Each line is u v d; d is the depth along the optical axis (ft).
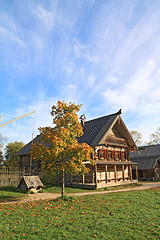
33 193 55.72
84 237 21.39
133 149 101.55
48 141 44.34
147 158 132.57
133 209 34.04
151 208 35.12
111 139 89.35
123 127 92.99
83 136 85.46
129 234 22.34
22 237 21.21
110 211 32.55
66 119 45.91
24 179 59.00
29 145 113.09
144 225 25.55
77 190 63.72
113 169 88.07
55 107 47.37
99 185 68.80
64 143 41.60
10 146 154.81
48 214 30.45
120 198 44.75
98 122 91.66
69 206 36.04
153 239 21.01
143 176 127.65
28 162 105.40
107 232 23.00
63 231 23.09
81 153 42.70
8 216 29.37
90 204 38.04
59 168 43.80
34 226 24.72
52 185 75.25
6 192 56.03
